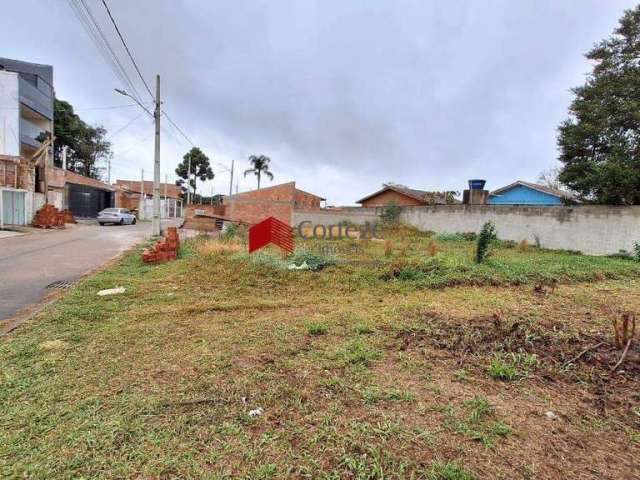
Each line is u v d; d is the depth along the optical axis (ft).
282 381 8.79
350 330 12.75
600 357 10.43
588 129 43.42
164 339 11.73
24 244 36.65
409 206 63.10
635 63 42.14
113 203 109.40
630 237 32.07
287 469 5.83
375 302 17.13
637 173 33.78
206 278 21.44
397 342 11.57
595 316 14.80
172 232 29.99
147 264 26.71
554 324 13.51
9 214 52.70
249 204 64.69
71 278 21.42
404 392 8.29
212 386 8.53
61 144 107.24
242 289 19.35
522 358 10.27
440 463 5.96
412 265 23.38
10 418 7.16
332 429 6.85
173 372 9.29
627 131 42.06
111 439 6.53
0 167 52.08
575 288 20.66
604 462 6.18
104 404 7.71
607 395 8.46
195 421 7.12
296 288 19.76
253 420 7.17
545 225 40.22
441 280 20.86
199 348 10.94
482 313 14.98
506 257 31.35
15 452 6.18
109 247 36.83
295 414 7.39
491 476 5.73
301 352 10.67
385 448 6.33
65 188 78.79
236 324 13.44
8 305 15.61
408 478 5.62
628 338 11.64
